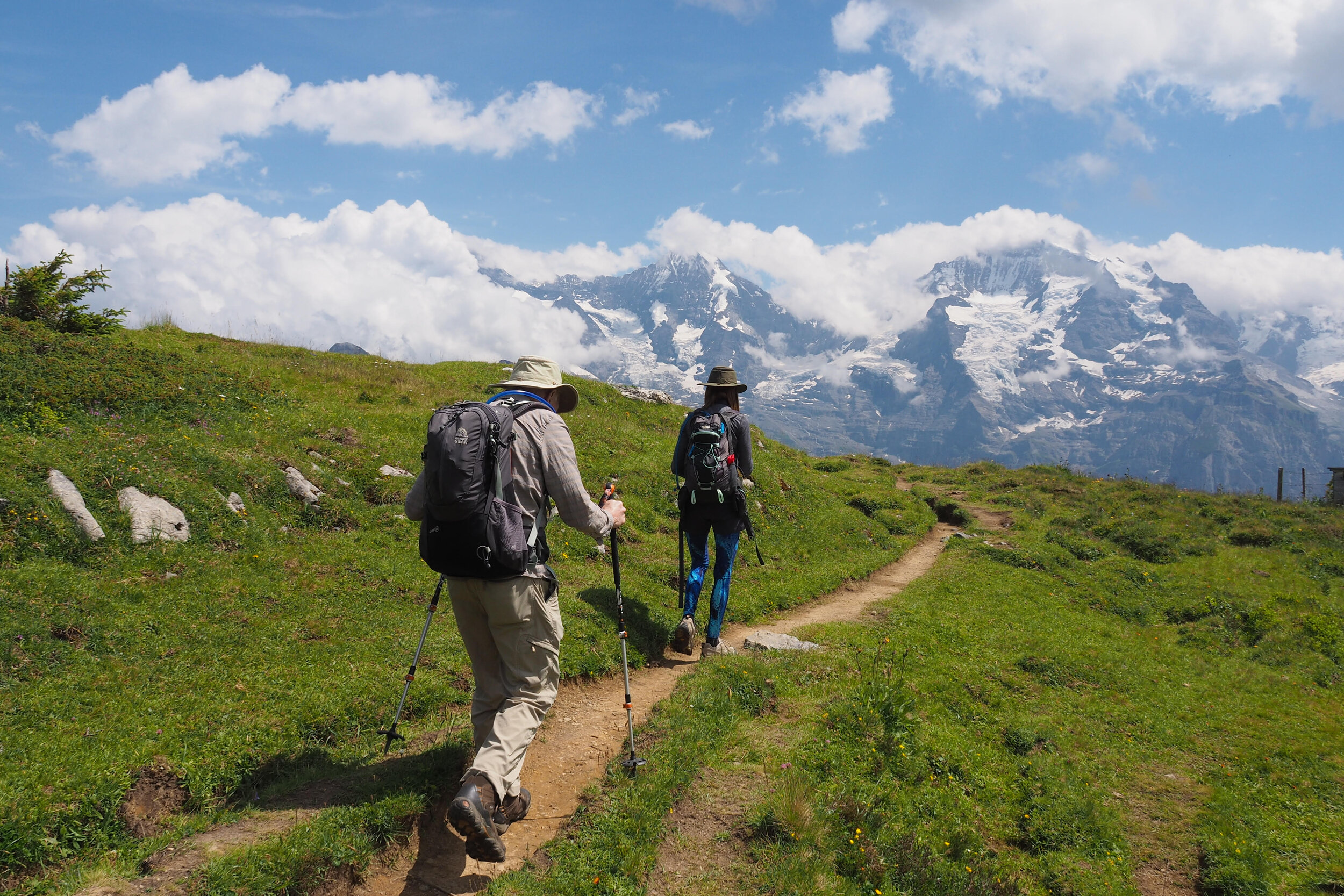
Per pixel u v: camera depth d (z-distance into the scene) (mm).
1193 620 17391
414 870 4574
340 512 11164
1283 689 13070
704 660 8664
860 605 13672
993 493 31062
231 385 14195
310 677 6641
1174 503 28938
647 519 14992
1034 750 9062
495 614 4480
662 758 6094
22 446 9211
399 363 23172
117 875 3941
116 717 5488
